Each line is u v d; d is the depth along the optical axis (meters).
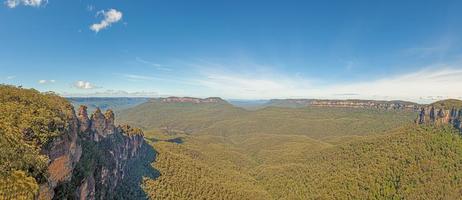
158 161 159.38
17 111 56.56
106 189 92.56
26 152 49.84
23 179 45.47
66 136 62.75
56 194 57.38
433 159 161.88
